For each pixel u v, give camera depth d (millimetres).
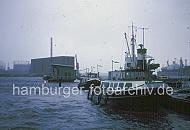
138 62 59938
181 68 165375
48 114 47844
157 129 34781
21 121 40531
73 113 49281
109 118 42969
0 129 35094
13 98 77812
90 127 36562
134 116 43500
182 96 46656
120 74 56562
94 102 65000
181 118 40875
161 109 43312
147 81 46500
